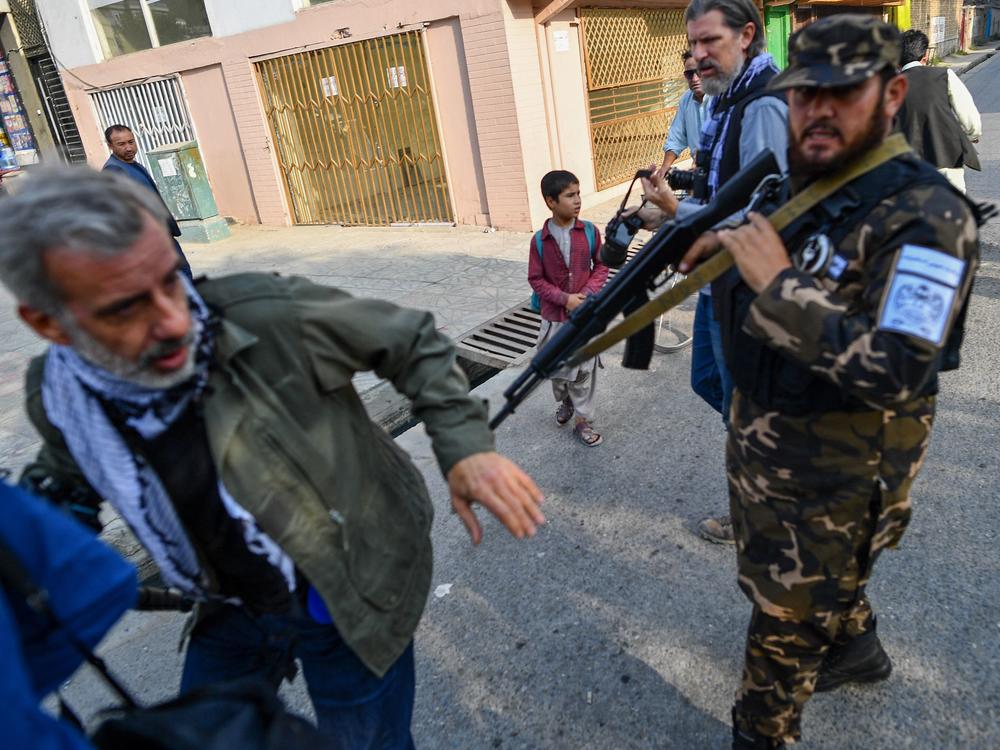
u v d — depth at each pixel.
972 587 2.51
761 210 1.62
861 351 1.28
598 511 3.19
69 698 2.52
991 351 4.30
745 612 2.53
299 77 9.18
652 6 10.08
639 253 1.77
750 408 1.63
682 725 2.14
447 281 6.71
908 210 1.29
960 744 1.97
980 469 3.16
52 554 0.95
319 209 9.91
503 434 3.98
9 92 12.59
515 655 2.46
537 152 8.16
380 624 1.39
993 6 40.78
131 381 1.13
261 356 1.23
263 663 1.66
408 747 1.60
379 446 1.49
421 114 8.50
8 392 5.10
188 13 9.77
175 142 10.70
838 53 1.29
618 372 4.61
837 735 2.04
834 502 1.56
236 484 1.21
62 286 1.01
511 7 7.53
